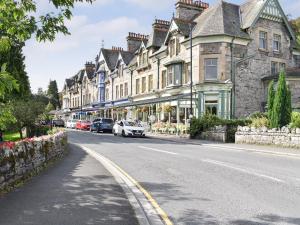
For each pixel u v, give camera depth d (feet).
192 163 44.24
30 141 33.94
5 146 27.40
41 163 37.91
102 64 200.34
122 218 20.11
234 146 69.56
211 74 109.91
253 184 30.42
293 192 27.27
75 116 245.45
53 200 23.98
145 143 80.12
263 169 38.88
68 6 26.07
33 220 19.36
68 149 63.05
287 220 20.22
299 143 63.52
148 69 143.23
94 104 203.82
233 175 34.99
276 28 121.29
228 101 108.06
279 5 119.85
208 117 90.99
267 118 82.64
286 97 71.67
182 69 119.14
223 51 108.58
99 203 23.47
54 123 191.11
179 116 117.19
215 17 114.01
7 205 22.50
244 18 117.80
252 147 67.00
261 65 116.26
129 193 26.63
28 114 76.23
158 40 140.36
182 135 101.40
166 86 125.08
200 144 77.25
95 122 140.67
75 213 20.92
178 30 119.85
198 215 21.33
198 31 114.01
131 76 159.02
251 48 114.21
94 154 55.62
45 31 26.63
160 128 118.83
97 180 31.89
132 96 154.30
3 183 26.16
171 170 38.68
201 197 25.88
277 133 68.64
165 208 22.93
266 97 114.73
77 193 26.30
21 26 24.91
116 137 104.06
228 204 23.88
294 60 126.93
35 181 30.96
